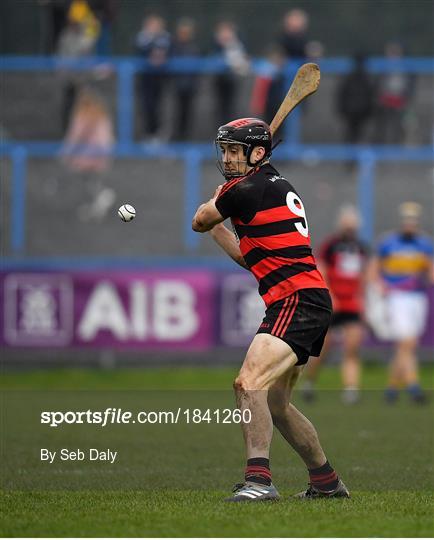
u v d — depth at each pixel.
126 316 69.62
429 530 22.62
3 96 87.19
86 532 22.36
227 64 83.94
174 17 90.94
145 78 83.50
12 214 75.94
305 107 87.62
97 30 84.81
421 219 82.44
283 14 91.00
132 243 80.31
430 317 70.88
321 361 58.78
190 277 69.75
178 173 82.50
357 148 83.94
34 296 69.38
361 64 83.50
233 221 27.06
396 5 90.62
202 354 69.69
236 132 27.20
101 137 82.62
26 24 88.00
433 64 85.56
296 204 27.03
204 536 21.81
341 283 58.53
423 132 87.00
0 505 26.20
